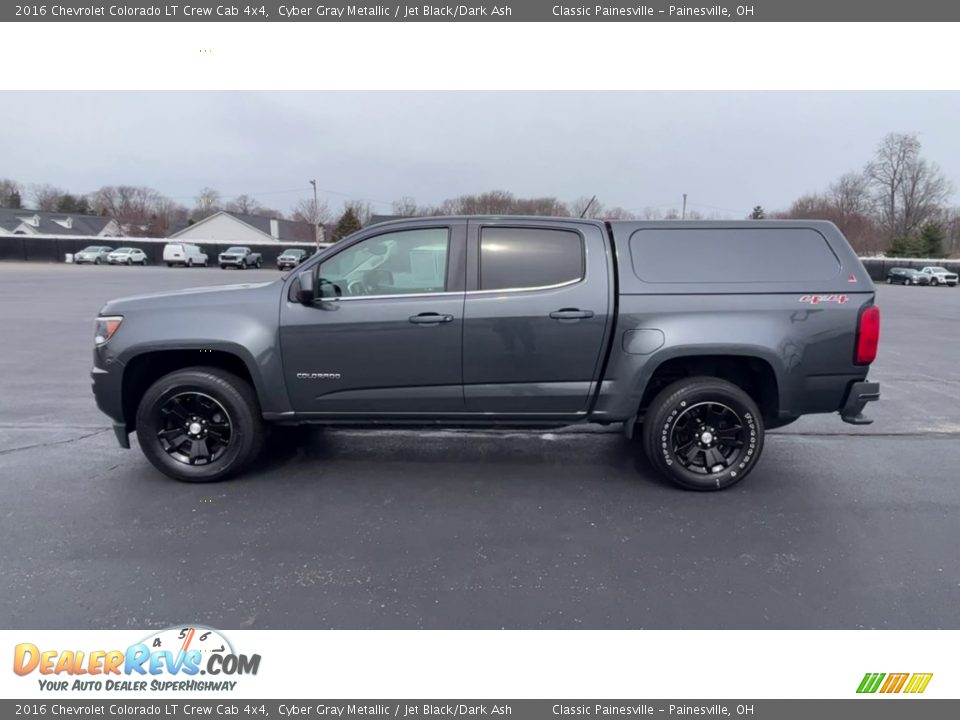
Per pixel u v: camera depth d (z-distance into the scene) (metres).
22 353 9.41
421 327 4.04
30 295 18.95
